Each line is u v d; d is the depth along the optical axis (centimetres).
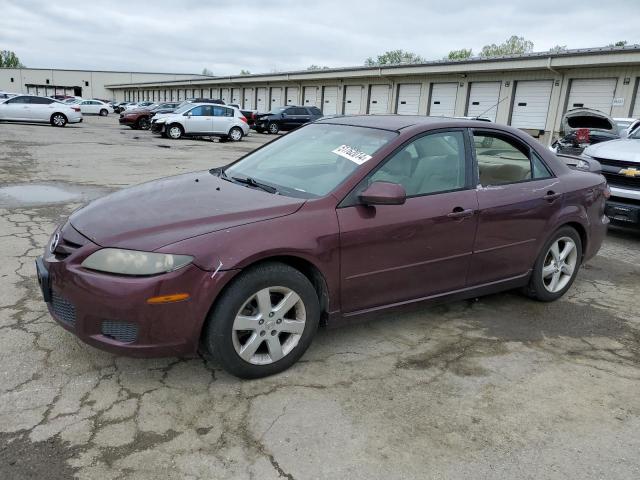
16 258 494
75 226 310
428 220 353
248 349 300
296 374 320
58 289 289
